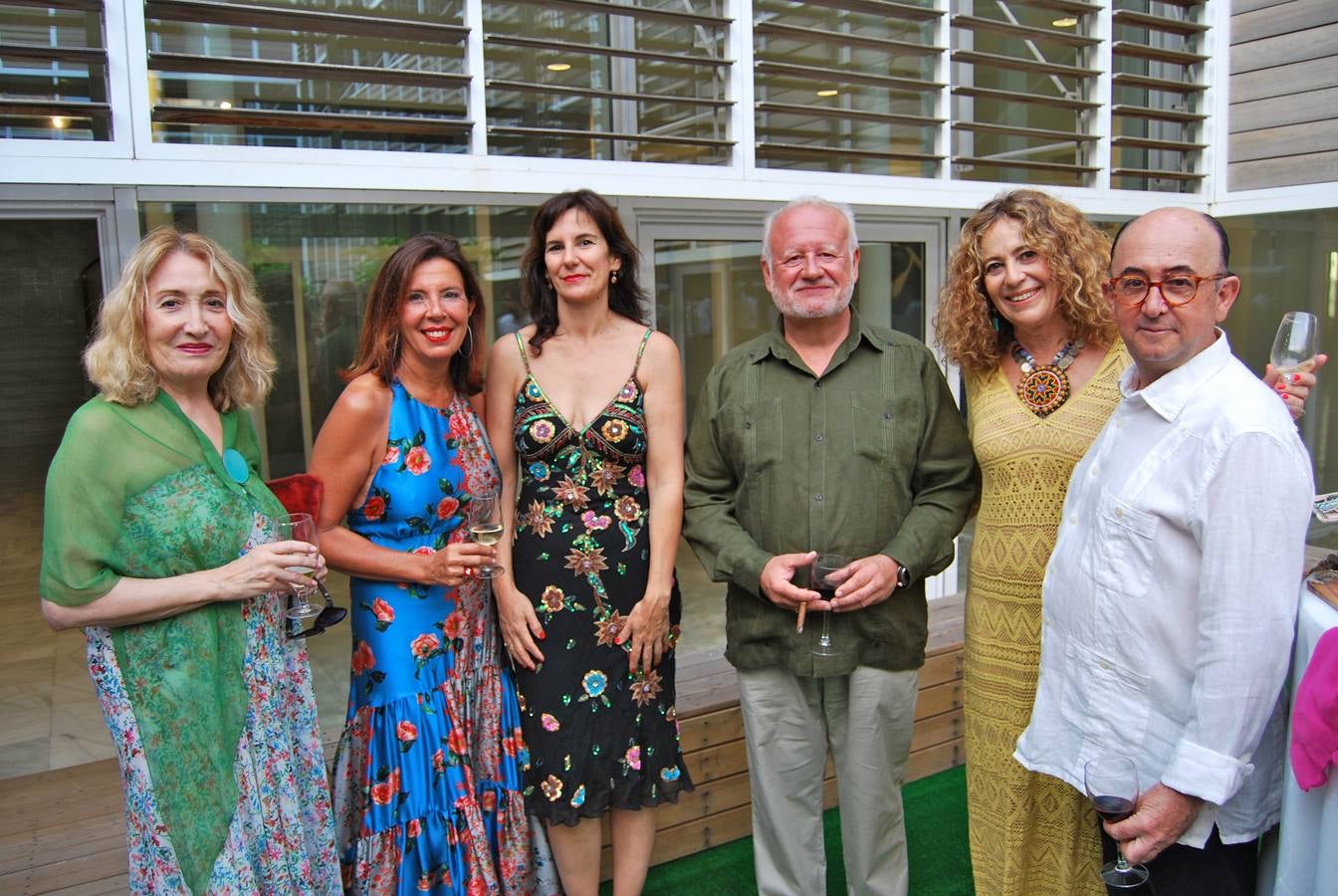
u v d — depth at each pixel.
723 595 4.44
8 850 2.28
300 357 2.97
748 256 3.78
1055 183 4.31
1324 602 1.46
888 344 2.12
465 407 2.11
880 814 2.18
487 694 2.12
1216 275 1.46
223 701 1.63
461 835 2.02
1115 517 1.55
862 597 1.95
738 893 2.51
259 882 1.68
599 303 2.13
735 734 2.74
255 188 2.75
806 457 2.07
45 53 2.45
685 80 3.51
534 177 3.13
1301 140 4.31
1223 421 1.42
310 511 1.87
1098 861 1.89
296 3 2.84
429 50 3.01
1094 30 4.26
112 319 1.57
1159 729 1.52
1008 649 1.93
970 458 2.15
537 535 2.09
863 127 3.87
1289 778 1.43
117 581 1.53
